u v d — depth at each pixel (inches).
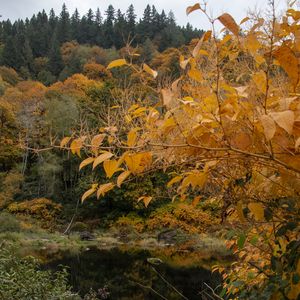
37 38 2790.4
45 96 1294.3
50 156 976.9
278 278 55.9
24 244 721.6
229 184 57.1
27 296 228.1
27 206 981.8
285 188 50.3
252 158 46.4
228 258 472.4
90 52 2049.7
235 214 68.9
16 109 1057.5
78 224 916.6
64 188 1066.7
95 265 525.3
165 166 50.9
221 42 45.8
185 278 412.8
